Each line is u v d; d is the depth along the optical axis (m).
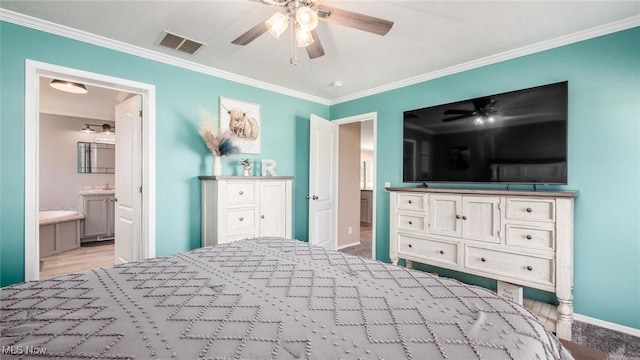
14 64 2.18
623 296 2.17
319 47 1.90
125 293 1.00
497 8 2.01
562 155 2.29
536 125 2.40
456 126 2.89
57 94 4.06
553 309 2.34
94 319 0.80
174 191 2.98
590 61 2.31
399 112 3.60
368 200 7.65
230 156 3.43
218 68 3.19
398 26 2.26
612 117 2.21
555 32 2.34
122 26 2.32
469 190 2.49
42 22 2.24
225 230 2.91
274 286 1.08
